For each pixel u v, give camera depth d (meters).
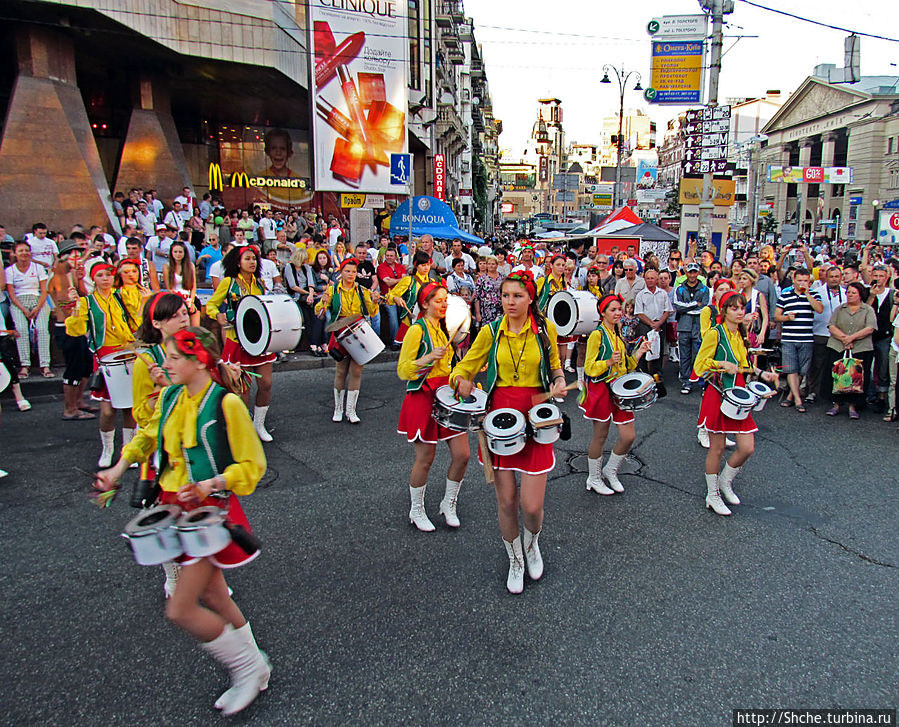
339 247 13.21
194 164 27.16
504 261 12.55
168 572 4.05
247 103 25.00
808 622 3.96
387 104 19.52
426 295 4.89
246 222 17.14
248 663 3.16
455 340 5.25
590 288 10.70
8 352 8.11
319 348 11.80
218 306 7.20
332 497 5.76
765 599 4.21
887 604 4.17
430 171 35.56
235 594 4.18
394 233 21.17
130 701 3.21
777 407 9.16
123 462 3.27
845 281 9.09
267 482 6.09
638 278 11.04
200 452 3.03
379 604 4.09
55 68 16.38
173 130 21.45
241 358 7.20
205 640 3.01
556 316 9.48
